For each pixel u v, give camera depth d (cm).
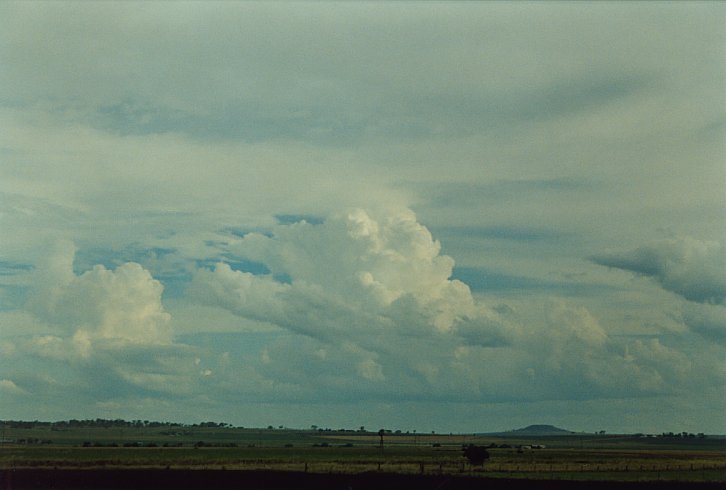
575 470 13900
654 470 13800
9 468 12988
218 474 12181
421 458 18500
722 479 11906
